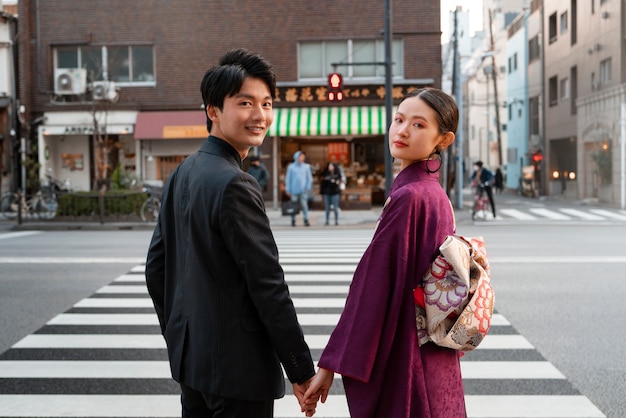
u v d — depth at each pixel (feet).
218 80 7.77
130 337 20.54
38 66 78.95
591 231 52.90
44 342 20.01
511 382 16.07
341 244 44.78
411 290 7.29
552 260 35.81
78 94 77.82
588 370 16.93
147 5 78.95
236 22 78.23
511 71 138.41
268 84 7.95
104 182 68.59
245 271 7.26
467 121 197.67
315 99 76.28
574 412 14.05
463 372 16.89
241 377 7.34
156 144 79.36
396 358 7.26
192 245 7.60
